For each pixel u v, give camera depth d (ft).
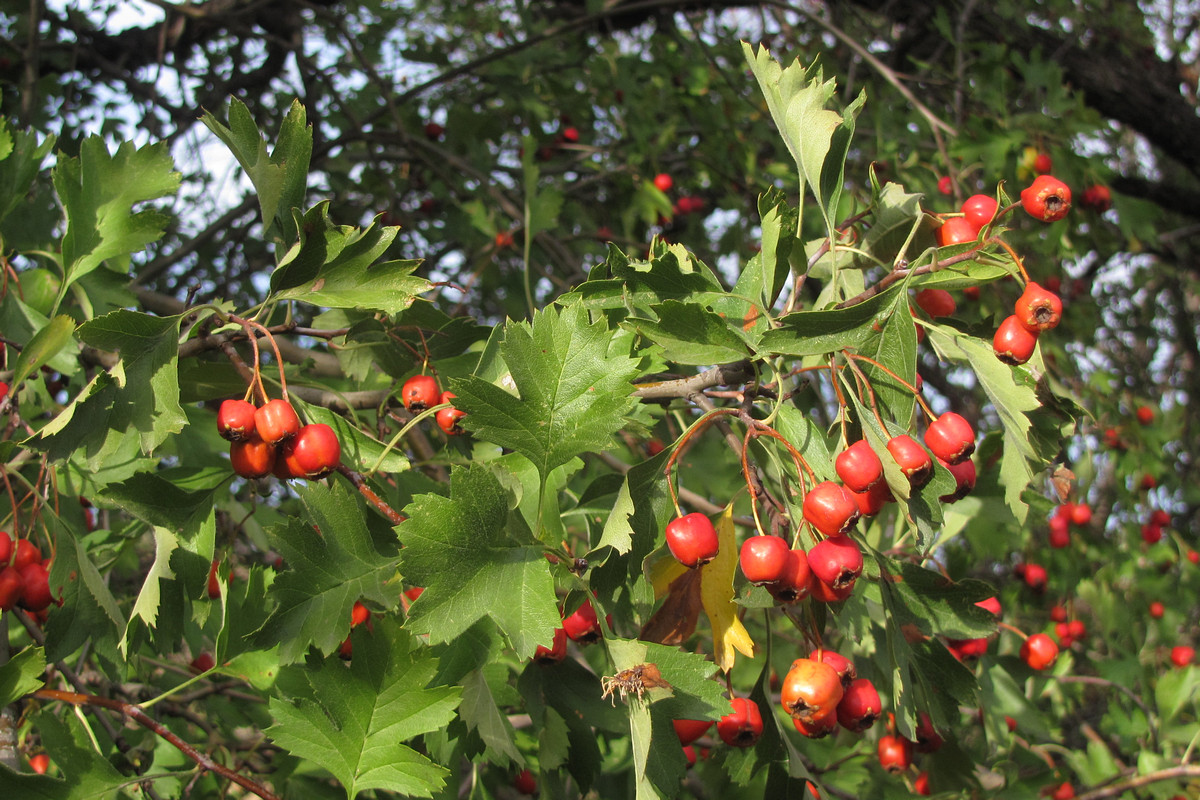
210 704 1.78
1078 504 2.54
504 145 3.30
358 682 1.16
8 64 2.66
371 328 1.41
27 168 1.42
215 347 1.25
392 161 2.88
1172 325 4.75
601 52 3.18
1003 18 3.17
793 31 3.50
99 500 1.26
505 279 2.84
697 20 3.34
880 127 2.61
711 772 1.42
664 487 1.18
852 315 1.18
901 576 1.29
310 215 1.25
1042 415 1.29
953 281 1.22
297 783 1.61
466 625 1.10
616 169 2.91
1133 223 2.48
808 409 1.80
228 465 1.63
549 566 1.14
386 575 1.20
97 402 1.20
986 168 2.38
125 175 1.38
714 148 2.91
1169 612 2.83
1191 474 4.10
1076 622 2.52
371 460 1.29
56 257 1.45
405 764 1.16
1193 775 1.93
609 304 1.27
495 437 1.16
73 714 1.26
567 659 1.32
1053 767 2.11
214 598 1.32
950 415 1.18
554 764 1.27
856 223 1.34
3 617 1.25
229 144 1.22
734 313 1.28
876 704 1.24
